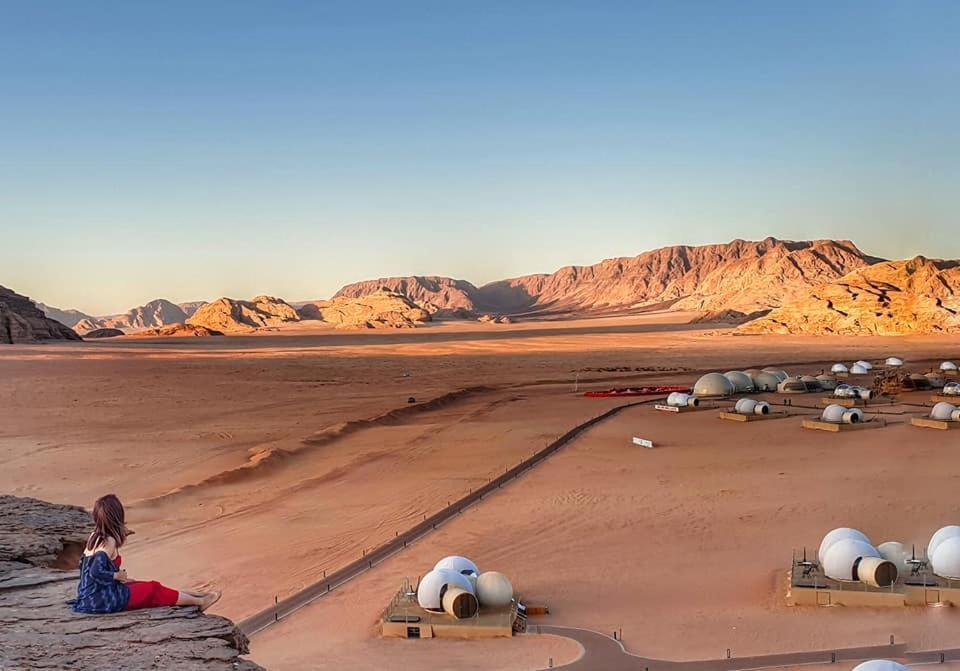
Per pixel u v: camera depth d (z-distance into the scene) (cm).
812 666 2434
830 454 6081
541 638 2742
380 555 3766
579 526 4238
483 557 3738
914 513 4350
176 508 4731
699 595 3178
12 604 759
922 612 2914
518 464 5875
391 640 2734
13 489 5288
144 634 680
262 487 5312
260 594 3247
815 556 3653
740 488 5009
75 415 8725
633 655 2548
